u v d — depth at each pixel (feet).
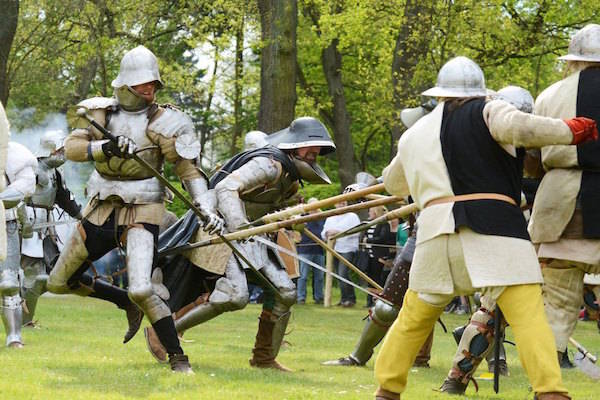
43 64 87.25
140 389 24.90
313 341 42.16
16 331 35.01
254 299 70.13
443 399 25.82
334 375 29.99
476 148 21.99
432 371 32.99
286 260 35.78
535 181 28.86
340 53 113.60
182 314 33.32
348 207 27.50
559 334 26.58
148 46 95.09
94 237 28.40
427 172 22.39
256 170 29.71
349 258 68.44
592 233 26.37
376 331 32.42
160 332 27.99
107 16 88.74
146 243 27.94
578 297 26.89
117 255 67.36
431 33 81.61
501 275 21.44
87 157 27.30
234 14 87.35
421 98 82.38
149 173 28.12
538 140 21.34
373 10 89.40
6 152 24.45
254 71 110.22
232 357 33.22
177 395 23.95
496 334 24.22
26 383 25.09
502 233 21.66
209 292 31.99
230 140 132.98
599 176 26.48
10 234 35.24
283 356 35.22
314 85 125.49
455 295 22.47
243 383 26.48
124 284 68.23
